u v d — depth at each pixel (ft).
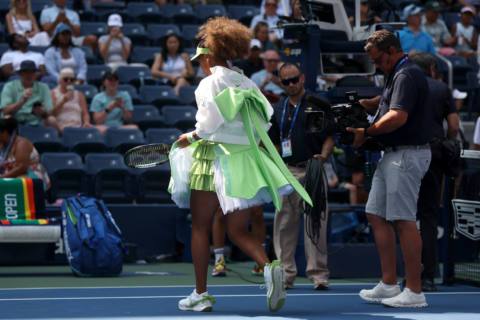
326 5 58.08
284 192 35.37
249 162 35.09
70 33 81.05
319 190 46.16
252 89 35.78
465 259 51.03
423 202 47.09
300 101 48.16
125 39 88.69
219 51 35.65
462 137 58.90
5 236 55.36
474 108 84.33
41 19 89.56
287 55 57.67
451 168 46.39
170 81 84.99
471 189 49.32
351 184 65.31
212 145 35.47
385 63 39.73
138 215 64.95
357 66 57.98
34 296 43.42
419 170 38.99
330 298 43.11
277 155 35.45
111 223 55.93
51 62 80.43
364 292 41.04
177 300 41.42
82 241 53.93
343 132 39.91
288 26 55.83
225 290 46.93
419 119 38.91
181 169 36.06
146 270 59.26
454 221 50.49
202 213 36.11
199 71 87.92
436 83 47.47
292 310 37.83
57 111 73.31
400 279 55.01
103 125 74.54
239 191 34.32
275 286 34.47
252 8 103.50
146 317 34.88
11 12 88.17
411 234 39.11
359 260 54.80
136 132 72.69
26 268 60.03
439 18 101.09
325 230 47.65
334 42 55.77
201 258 36.37
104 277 54.24
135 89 80.79
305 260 54.60
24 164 61.93
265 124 36.29
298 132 47.83
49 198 66.18
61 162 67.77
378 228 40.60
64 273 56.80
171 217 65.57
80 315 35.65
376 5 59.77
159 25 95.40
